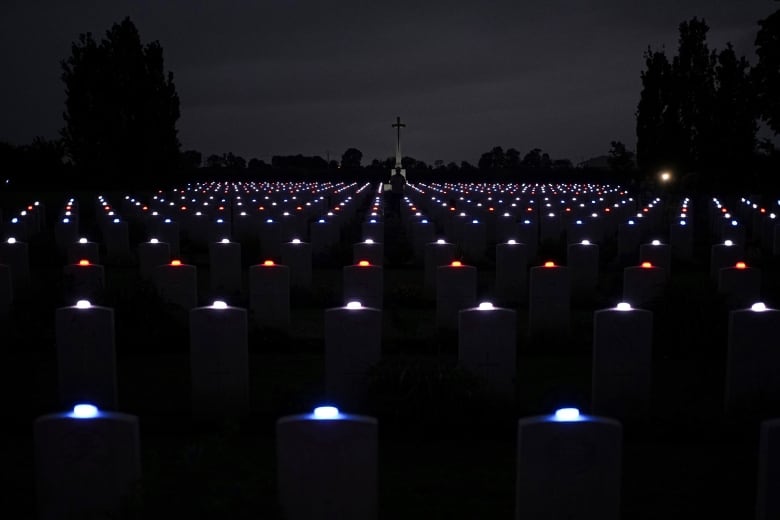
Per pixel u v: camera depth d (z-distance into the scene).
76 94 51.56
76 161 52.03
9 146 54.28
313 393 10.23
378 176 75.25
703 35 47.22
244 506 5.59
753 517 7.00
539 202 36.09
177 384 10.95
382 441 8.75
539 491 6.14
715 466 8.09
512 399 9.63
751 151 32.34
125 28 51.81
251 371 11.59
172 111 54.50
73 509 6.31
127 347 12.47
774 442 5.98
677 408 9.98
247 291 17.48
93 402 9.66
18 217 26.61
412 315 15.27
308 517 6.25
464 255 20.88
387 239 24.31
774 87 27.88
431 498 7.36
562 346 12.75
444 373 9.09
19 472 7.89
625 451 8.52
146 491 5.72
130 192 48.31
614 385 9.38
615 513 6.14
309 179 74.19
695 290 12.89
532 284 12.95
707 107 43.88
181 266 13.44
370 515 6.26
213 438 7.04
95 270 14.14
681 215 26.88
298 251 16.94
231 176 73.88
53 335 12.73
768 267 20.36
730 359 9.53
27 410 9.62
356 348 9.47
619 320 9.28
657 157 47.41
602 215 27.48
